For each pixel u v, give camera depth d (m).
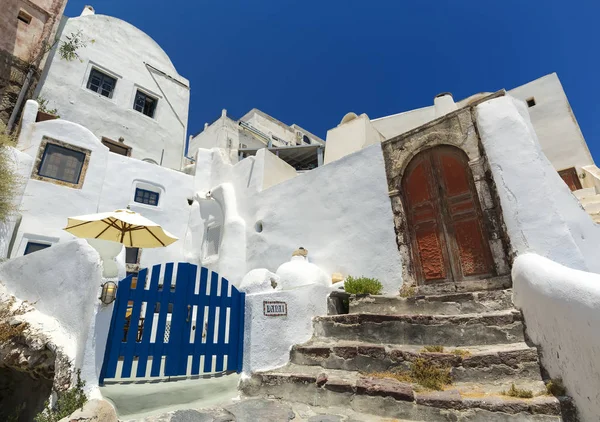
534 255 4.31
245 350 4.39
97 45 13.88
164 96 15.68
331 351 4.29
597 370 2.44
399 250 6.73
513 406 2.79
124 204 11.26
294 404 3.62
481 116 6.14
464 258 6.08
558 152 12.77
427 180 6.91
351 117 12.13
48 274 4.86
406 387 3.30
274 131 28.11
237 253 10.08
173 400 3.56
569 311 2.82
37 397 4.64
